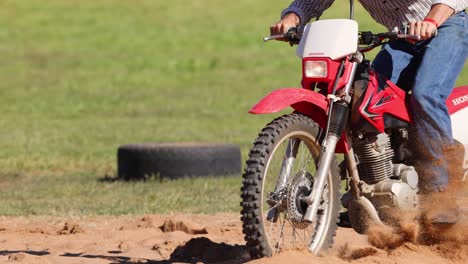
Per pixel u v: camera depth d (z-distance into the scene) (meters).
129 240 21.94
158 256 19.47
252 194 15.77
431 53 17.83
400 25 18.50
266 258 15.84
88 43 90.56
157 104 63.03
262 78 74.62
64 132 49.59
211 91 69.00
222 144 36.34
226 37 92.94
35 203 29.55
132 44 90.31
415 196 17.78
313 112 16.95
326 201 17.25
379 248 18.31
